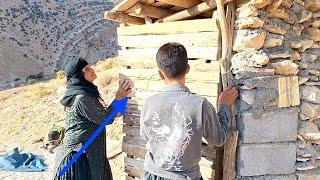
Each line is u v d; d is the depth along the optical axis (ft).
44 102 46.16
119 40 15.81
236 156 11.41
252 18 11.05
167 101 8.52
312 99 11.96
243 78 11.08
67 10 336.49
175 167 8.39
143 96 14.58
